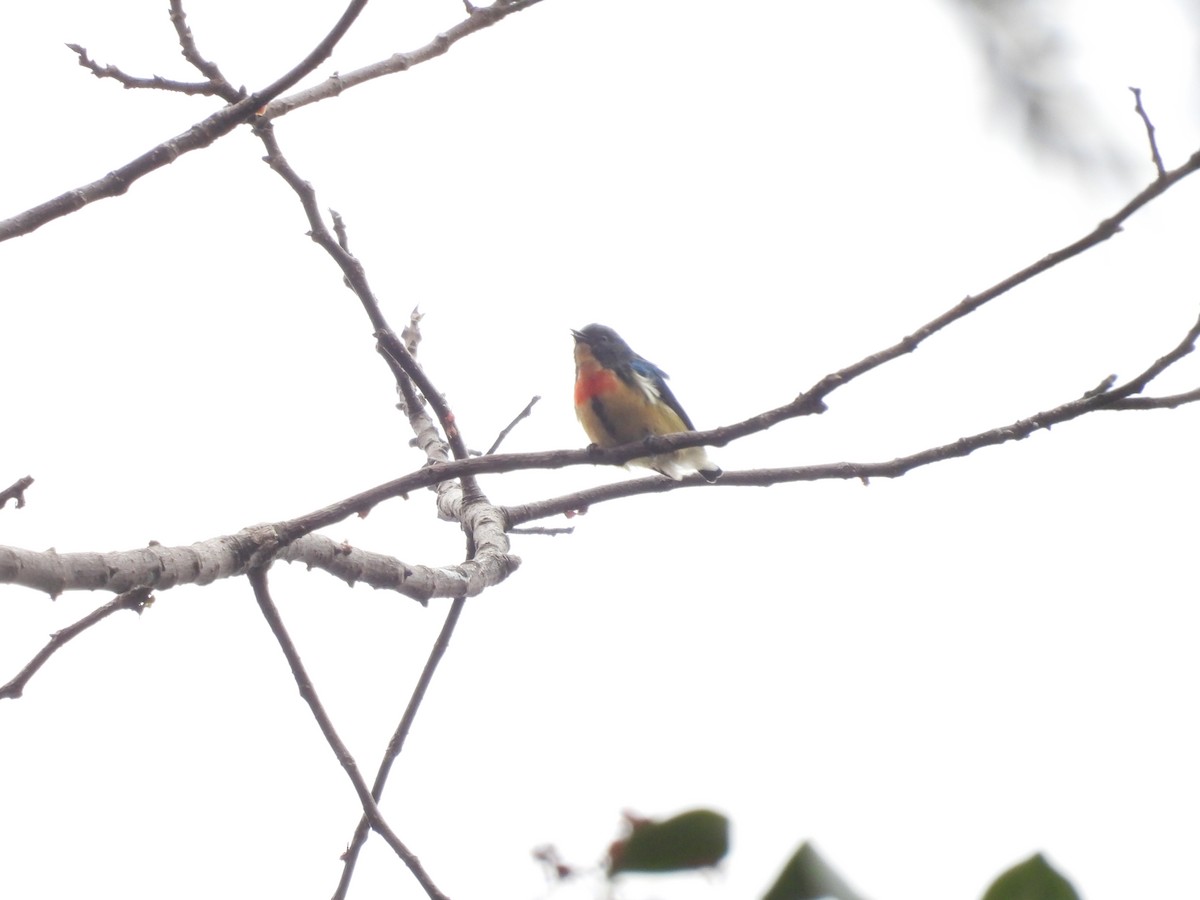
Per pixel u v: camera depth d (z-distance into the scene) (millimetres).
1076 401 7895
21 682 6461
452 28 8406
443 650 9469
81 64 7703
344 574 8250
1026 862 2859
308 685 8016
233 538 7398
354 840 8117
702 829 2912
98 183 7301
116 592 6566
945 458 8477
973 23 3133
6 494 6492
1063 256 6910
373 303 10484
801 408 7496
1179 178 4918
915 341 7305
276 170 9688
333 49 7457
